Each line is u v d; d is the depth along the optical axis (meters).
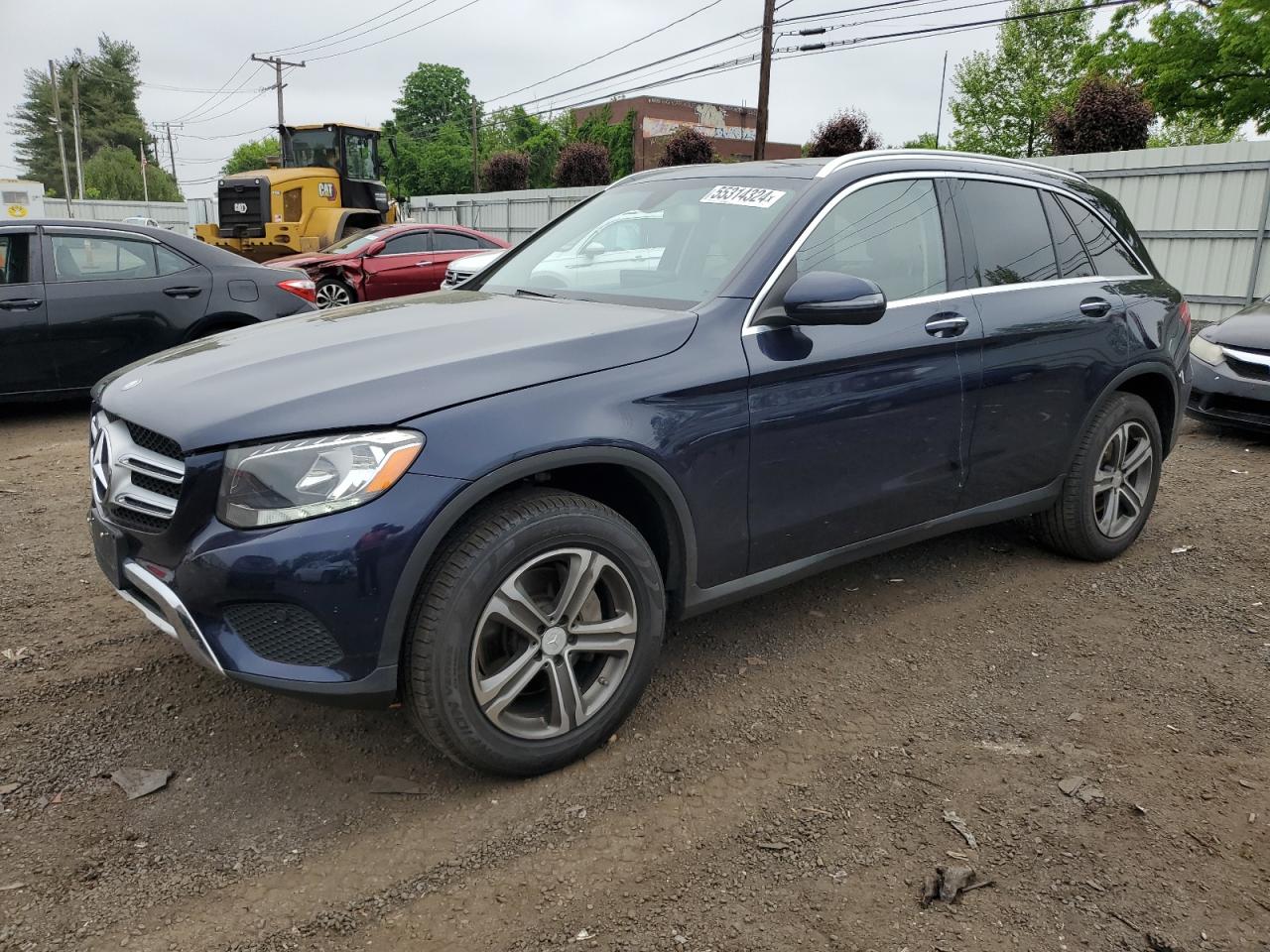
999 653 3.51
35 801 2.53
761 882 2.28
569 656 2.66
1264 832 2.49
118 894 2.20
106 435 2.75
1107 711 3.11
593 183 31.84
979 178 3.86
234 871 2.29
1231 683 3.30
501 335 2.78
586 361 2.65
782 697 3.16
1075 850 2.41
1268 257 13.13
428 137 81.88
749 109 74.19
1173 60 24.42
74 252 6.84
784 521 3.10
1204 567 4.39
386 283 13.88
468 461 2.36
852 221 3.33
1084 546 4.29
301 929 2.11
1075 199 4.30
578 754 2.73
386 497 2.29
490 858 2.36
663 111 70.06
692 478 2.80
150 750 2.79
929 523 3.61
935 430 3.46
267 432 2.31
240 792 2.60
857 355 3.16
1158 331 4.36
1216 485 5.86
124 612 3.73
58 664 3.29
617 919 2.15
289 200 16.95
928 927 2.13
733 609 3.87
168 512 2.45
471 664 2.45
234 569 2.28
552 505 2.53
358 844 2.40
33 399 6.77
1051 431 3.96
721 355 2.87
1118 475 4.31
